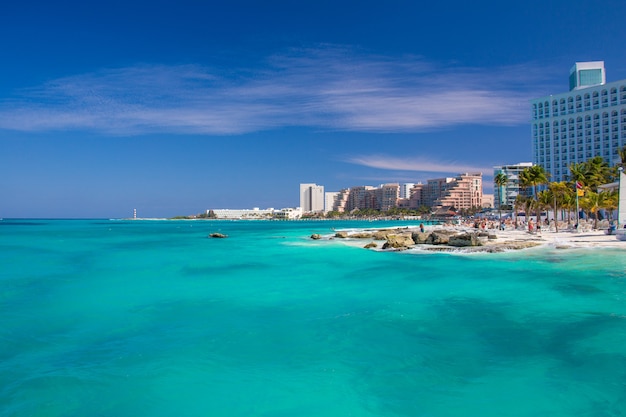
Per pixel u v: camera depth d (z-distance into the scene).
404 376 11.02
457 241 43.12
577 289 21.12
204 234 103.12
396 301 19.52
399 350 12.90
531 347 12.91
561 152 168.25
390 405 9.52
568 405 9.35
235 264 35.69
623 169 74.19
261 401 9.85
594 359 11.86
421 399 9.75
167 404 9.78
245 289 23.48
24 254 46.81
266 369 11.63
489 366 11.52
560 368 11.30
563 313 16.70
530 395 9.83
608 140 155.00
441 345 13.27
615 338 13.54
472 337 13.98
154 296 21.66
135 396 10.16
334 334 14.56
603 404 9.38
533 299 19.22
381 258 37.56
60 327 15.91
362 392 10.18
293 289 23.28
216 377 11.15
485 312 17.14
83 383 10.84
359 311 17.72
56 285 25.31
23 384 10.79
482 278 25.17
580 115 162.75
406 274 27.66
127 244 64.62
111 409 9.59
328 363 11.99
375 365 11.77
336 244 58.03
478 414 9.05
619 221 48.75
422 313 17.17
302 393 10.18
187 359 12.42
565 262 30.34
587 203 63.50
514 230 73.88
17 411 9.46
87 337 14.62
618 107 152.50
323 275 28.30
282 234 98.75
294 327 15.48
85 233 107.00
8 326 16.05
